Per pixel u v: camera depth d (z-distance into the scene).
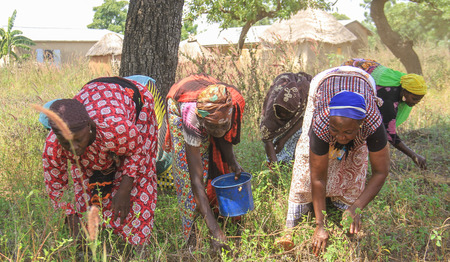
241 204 3.15
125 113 2.74
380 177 2.93
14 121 5.91
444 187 3.96
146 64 5.01
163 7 4.96
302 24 14.05
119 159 2.93
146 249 3.11
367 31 24.42
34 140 5.30
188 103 3.06
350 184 3.27
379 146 2.83
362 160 3.17
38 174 4.29
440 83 10.05
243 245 3.01
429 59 12.34
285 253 3.09
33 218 3.38
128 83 2.97
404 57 11.10
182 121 3.08
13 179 4.17
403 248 3.21
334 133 2.67
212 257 3.12
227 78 6.43
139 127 2.95
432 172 4.50
